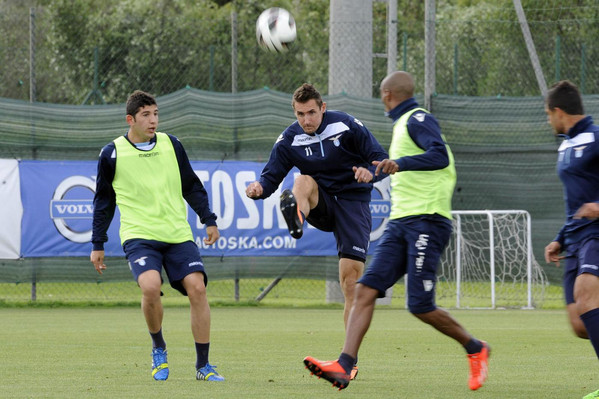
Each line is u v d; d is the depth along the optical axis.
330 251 38.22
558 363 22.11
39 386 17.95
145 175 18.81
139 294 40.28
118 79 53.53
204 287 18.77
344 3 40.28
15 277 36.81
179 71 55.06
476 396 16.83
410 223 16.83
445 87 61.16
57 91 56.81
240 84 56.16
